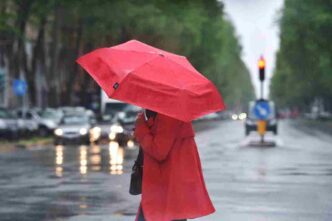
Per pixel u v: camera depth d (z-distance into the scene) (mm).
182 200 18156
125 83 17734
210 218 30031
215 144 97812
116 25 118188
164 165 18281
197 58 177000
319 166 57438
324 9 151500
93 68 18438
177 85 17781
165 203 18156
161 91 17703
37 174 49906
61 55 146000
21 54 136375
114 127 104375
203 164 59469
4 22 100000
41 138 114062
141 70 17984
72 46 141875
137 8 112188
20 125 111312
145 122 18344
